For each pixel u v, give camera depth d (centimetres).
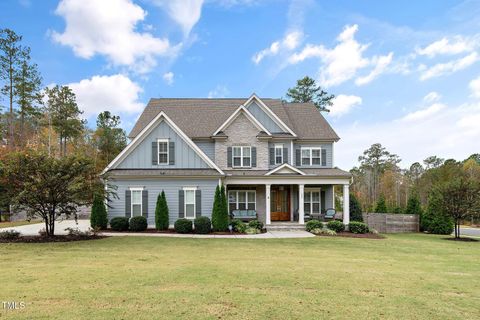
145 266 973
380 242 1689
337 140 2541
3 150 3350
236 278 845
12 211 1504
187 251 1266
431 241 1861
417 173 7431
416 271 1001
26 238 1543
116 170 2108
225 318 563
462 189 2075
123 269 928
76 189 1469
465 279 908
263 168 2405
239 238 1700
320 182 2203
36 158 1491
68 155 1614
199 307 614
